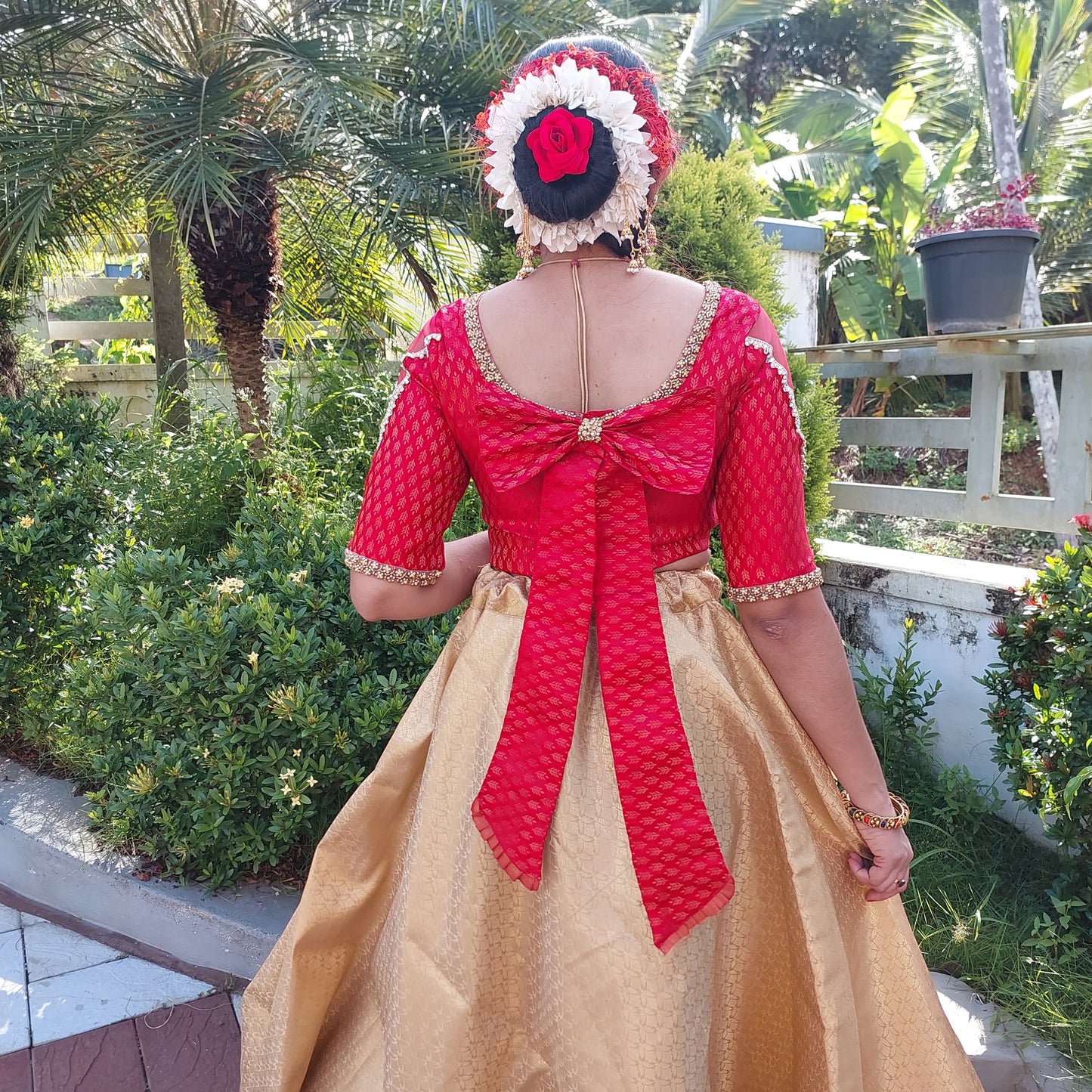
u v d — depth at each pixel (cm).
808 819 120
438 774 112
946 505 343
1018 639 225
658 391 101
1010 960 197
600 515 103
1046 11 1082
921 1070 123
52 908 238
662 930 98
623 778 100
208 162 356
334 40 406
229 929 206
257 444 365
